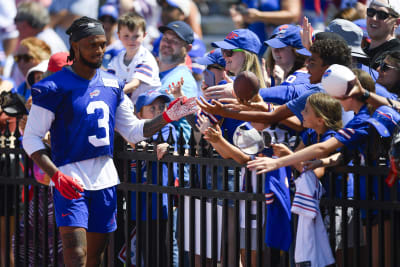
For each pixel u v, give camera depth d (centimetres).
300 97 1495
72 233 1487
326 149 1372
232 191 1532
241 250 1672
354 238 1422
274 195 1451
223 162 1531
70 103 1483
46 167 1466
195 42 2430
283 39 1770
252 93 1472
